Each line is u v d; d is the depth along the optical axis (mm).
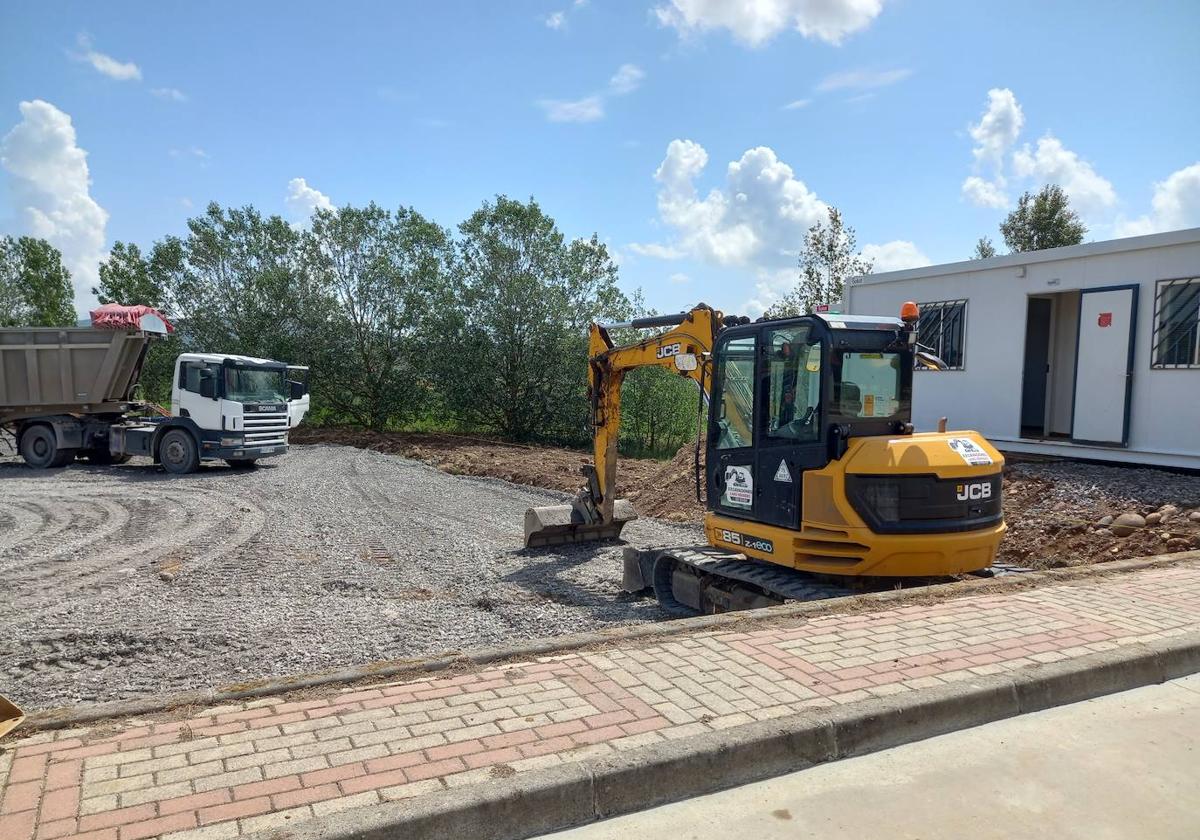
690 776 3594
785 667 4688
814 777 3777
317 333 30766
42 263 42531
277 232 31625
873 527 6496
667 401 29719
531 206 28938
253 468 20203
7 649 6504
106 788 3277
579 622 7684
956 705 4285
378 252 31266
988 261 13414
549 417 29688
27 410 20141
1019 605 5992
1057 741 4156
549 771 3416
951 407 14164
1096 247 11859
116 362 19844
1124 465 11820
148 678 5914
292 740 3721
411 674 4582
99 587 8594
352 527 12320
